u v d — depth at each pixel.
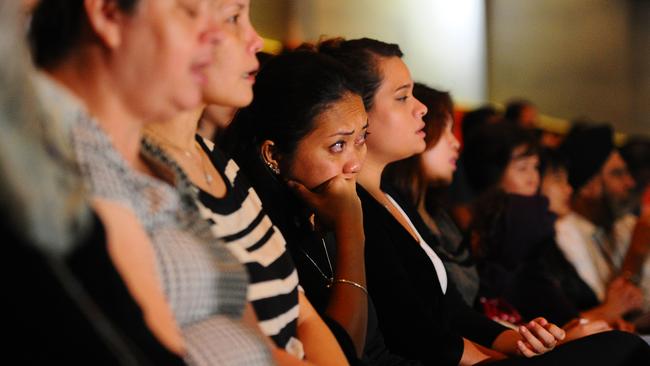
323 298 3.58
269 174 3.67
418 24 9.57
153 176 2.46
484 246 5.78
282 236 3.27
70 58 2.23
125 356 1.93
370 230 3.88
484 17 10.41
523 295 5.75
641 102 12.28
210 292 2.39
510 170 5.84
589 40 11.76
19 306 1.85
